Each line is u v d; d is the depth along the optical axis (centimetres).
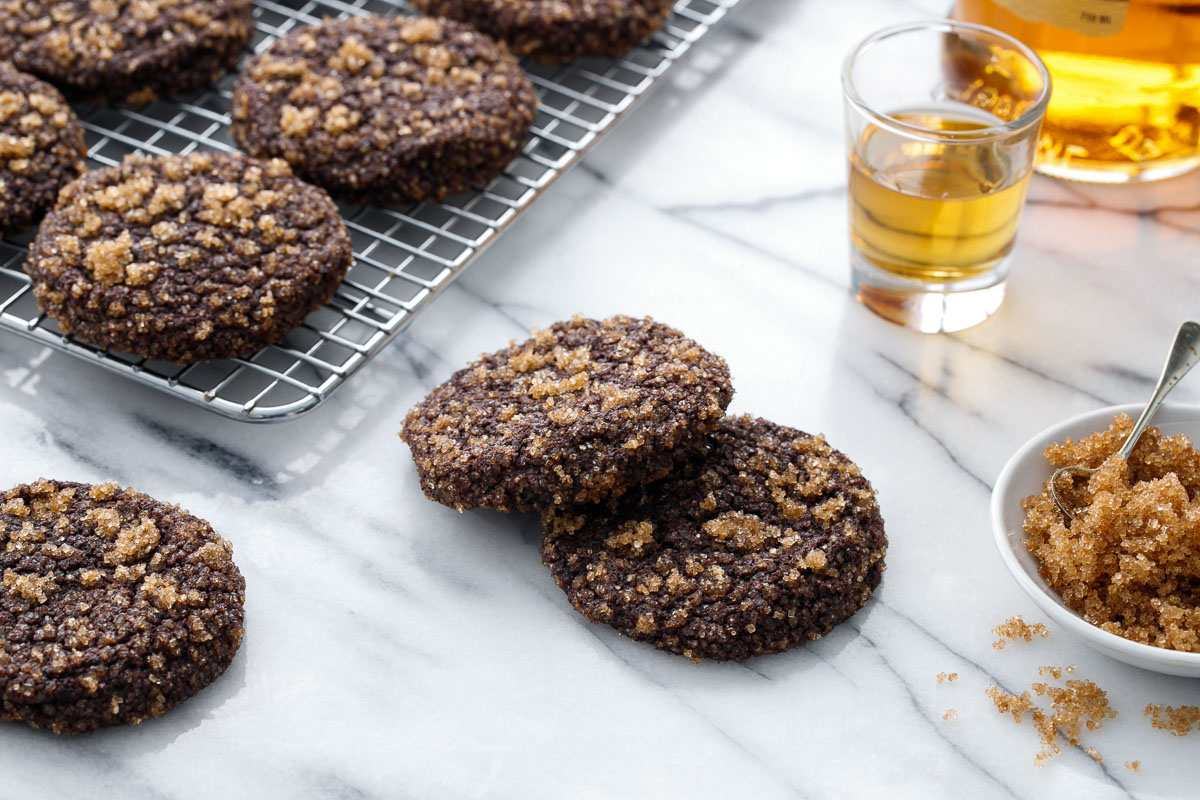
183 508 53
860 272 57
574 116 63
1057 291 57
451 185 59
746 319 57
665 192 61
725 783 47
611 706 49
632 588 49
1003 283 57
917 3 67
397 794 48
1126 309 57
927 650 50
